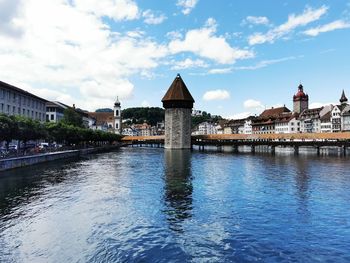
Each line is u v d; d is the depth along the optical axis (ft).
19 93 239.71
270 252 45.80
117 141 491.72
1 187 89.76
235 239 50.60
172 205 71.67
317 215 63.62
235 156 233.55
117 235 52.16
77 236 51.60
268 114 545.44
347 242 49.44
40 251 45.83
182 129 325.83
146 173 127.34
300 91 504.02
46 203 72.43
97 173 125.59
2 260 42.98
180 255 44.70
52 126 202.90
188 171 134.62
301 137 285.23
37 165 146.61
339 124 380.78
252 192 86.33
